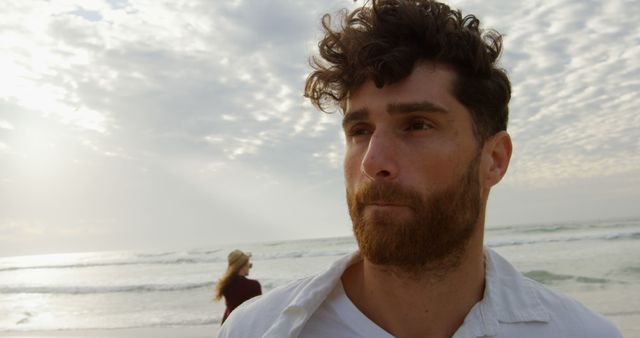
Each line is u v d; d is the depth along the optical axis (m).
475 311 1.34
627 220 62.03
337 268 1.39
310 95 1.55
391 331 1.35
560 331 1.35
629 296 14.45
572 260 24.84
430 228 1.23
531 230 47.34
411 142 1.27
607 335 1.37
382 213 1.23
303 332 1.37
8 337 14.01
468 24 1.41
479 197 1.36
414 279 1.30
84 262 57.28
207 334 12.45
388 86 1.29
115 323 15.30
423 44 1.30
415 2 1.36
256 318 1.46
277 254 41.84
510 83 1.51
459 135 1.30
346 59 1.36
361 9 1.39
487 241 38.06
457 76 1.32
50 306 20.94
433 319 1.34
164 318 15.66
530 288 1.41
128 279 31.17
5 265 67.69
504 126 1.48
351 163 1.36
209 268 36.16
